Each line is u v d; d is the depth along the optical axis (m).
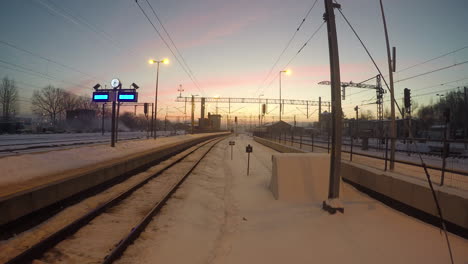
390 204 8.07
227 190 11.39
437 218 6.42
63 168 10.27
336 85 7.67
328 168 9.21
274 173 9.67
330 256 5.08
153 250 5.28
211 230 6.83
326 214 7.34
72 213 7.31
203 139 54.25
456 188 6.63
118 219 6.87
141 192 9.88
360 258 4.98
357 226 6.56
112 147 18.14
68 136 40.91
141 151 18.69
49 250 5.10
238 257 5.15
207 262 5.01
